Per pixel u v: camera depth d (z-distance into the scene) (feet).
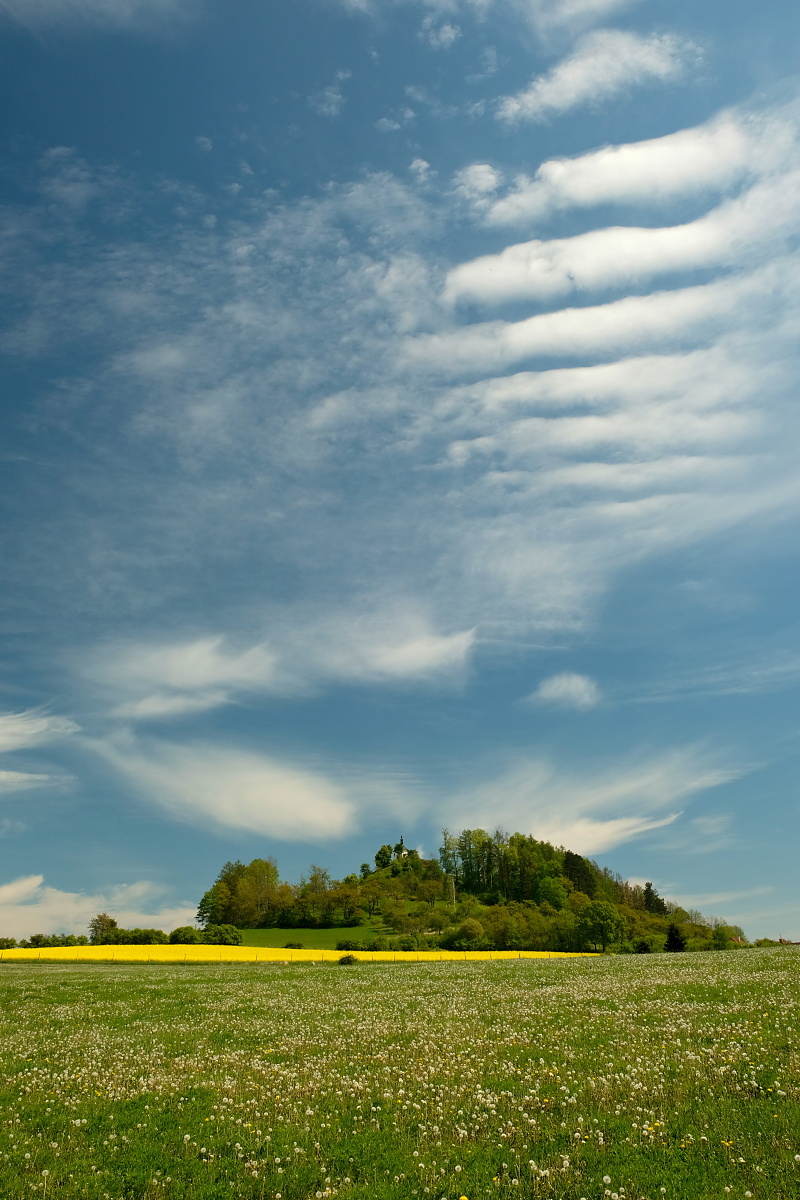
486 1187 29.84
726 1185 28.30
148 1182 31.86
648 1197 27.55
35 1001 114.62
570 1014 76.43
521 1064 52.11
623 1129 35.60
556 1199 28.35
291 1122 40.11
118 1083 51.26
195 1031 77.36
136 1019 89.45
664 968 135.54
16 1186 31.32
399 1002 99.19
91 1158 35.22
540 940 351.25
